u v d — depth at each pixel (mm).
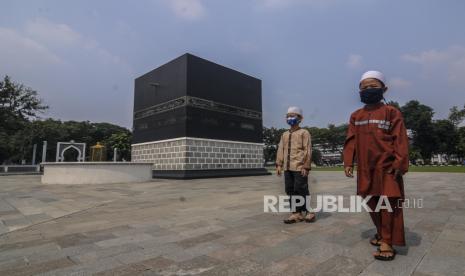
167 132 18406
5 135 35219
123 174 13594
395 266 2736
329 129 69750
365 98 3283
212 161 18281
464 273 2547
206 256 3131
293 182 4754
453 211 5430
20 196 8508
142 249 3424
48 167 13219
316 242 3545
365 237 3717
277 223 4633
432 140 57688
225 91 19828
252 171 20656
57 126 54000
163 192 9477
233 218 5094
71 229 4508
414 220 4660
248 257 3070
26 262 3057
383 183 3043
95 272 2744
